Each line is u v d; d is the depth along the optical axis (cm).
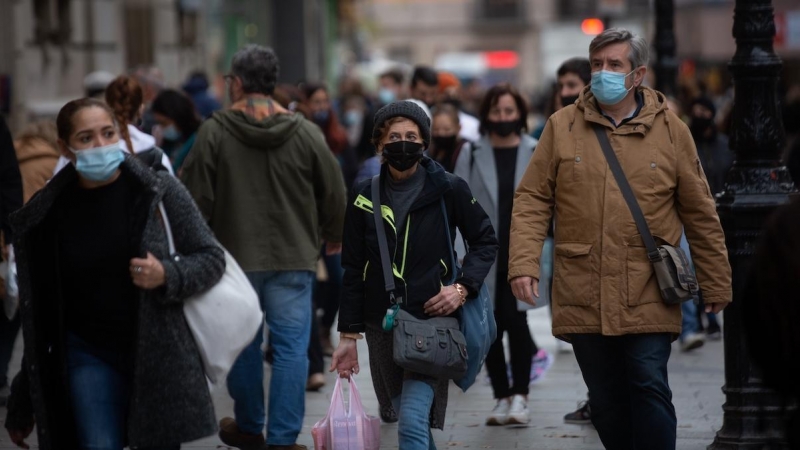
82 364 1389
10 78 4262
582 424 2216
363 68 12669
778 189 1875
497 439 2111
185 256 1384
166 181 1398
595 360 1585
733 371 1923
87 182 1390
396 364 1579
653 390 1545
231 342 1398
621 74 1548
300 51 11625
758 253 952
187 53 7175
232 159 1936
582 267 1559
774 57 1875
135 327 1373
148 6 6294
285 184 1944
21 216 1369
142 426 1357
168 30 6712
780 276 930
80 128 1356
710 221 1570
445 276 1570
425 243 1550
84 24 5453
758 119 1877
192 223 1398
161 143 2791
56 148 2491
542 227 1605
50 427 1380
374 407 2381
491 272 2172
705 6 7581
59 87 5144
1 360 2427
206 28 7831
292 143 1948
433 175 1573
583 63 2320
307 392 2538
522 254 1584
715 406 2350
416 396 1528
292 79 11606
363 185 1588
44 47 4912
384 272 1538
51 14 5012
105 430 1366
